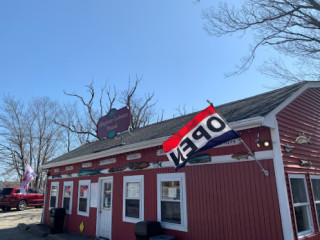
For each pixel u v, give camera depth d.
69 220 11.53
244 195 5.49
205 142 5.12
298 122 6.47
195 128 5.40
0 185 42.47
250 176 5.49
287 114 6.14
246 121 5.30
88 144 15.95
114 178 9.35
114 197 9.12
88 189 10.70
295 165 5.69
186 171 6.73
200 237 6.06
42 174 31.73
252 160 5.53
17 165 30.22
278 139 5.29
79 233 10.61
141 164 8.10
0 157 29.05
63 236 10.26
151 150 7.97
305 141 6.07
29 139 30.77
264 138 5.45
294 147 5.93
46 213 13.64
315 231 5.56
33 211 19.66
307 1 10.52
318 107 7.70
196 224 6.20
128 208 8.40
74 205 11.42
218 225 5.77
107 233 9.13
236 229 5.47
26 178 13.62
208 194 6.11
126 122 9.95
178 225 6.59
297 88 6.68
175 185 6.96
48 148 31.84
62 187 12.76
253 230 5.21
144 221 6.91
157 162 7.60
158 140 7.29
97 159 10.53
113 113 10.75
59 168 13.51
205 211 6.08
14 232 11.77
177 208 6.77
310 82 7.08
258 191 5.30
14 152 29.98
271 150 5.30
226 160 5.94
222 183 5.91
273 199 5.06
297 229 5.20
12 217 16.42
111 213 9.09
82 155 11.19
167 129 8.60
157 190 7.43
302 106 6.92
